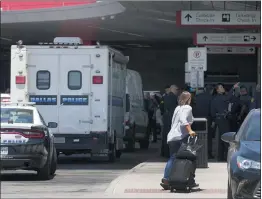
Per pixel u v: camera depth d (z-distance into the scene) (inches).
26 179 1656.0
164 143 2255.2
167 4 2886.3
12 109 1632.6
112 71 2138.3
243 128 1208.8
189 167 1354.6
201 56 2139.5
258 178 1028.5
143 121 2800.2
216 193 1341.0
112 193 1352.1
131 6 2984.7
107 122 2062.0
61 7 3521.2
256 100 1962.4
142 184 1480.1
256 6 2748.5
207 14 2546.8
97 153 2071.9
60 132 2060.8
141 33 4114.2
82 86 2064.5
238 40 2849.4
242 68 4842.5
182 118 1379.2
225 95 2110.0
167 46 4933.6
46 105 2069.4
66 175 1769.2
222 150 2073.1
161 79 5211.6
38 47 2076.8
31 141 1545.3
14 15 3678.6
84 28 3941.9
